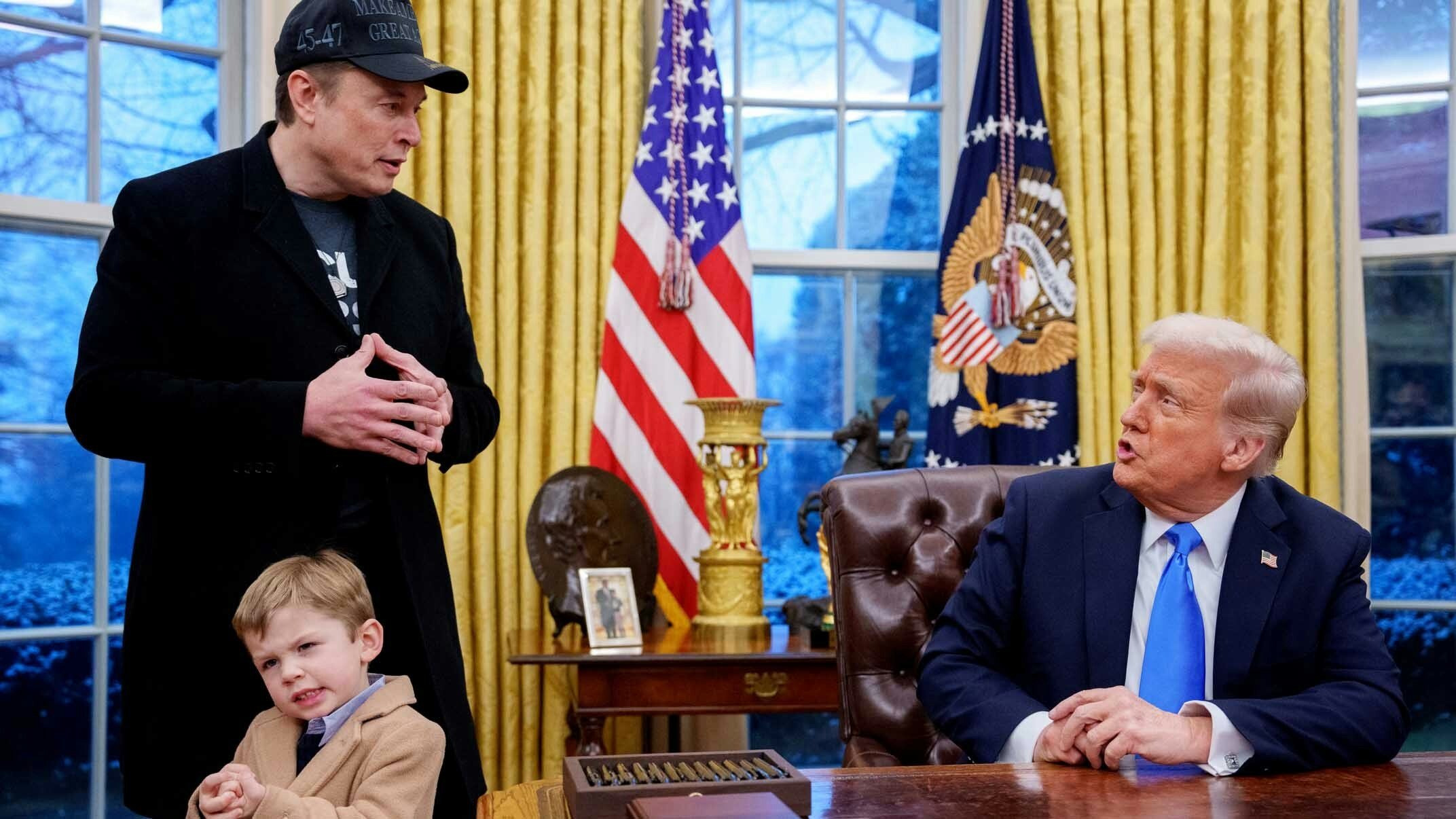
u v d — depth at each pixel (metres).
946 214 3.90
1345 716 1.53
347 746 1.66
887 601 2.31
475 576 3.30
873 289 3.90
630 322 3.45
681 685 2.86
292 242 1.85
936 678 1.86
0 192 3.07
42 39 3.15
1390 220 3.85
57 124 3.17
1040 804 1.28
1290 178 3.59
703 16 3.62
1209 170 3.62
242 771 1.48
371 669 1.88
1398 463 3.79
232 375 1.83
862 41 3.95
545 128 3.42
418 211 2.10
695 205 3.56
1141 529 1.89
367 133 1.85
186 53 3.37
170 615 1.77
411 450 1.85
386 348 1.83
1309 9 3.60
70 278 3.20
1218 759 1.46
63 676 3.13
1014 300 3.54
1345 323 3.64
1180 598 1.82
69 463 3.17
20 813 3.06
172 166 3.34
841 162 3.92
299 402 1.73
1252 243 3.59
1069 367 3.56
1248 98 3.61
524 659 2.79
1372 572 3.78
